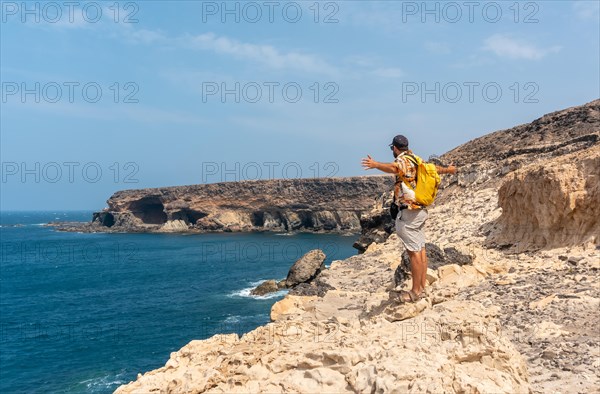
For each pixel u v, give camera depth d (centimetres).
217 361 678
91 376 3059
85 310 5075
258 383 615
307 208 14388
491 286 2259
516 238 3109
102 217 18538
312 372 602
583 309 1752
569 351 1409
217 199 15412
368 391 558
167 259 9206
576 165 2723
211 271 7412
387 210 5500
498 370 623
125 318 4600
